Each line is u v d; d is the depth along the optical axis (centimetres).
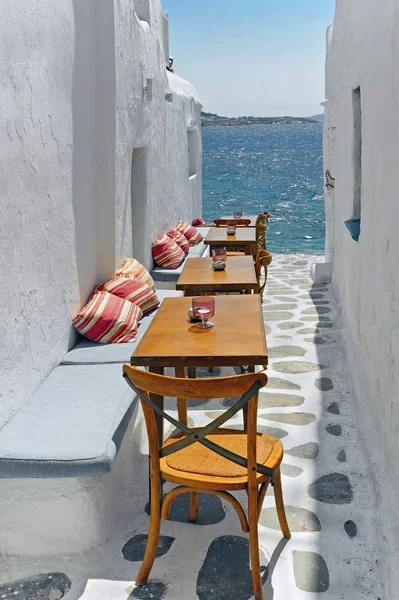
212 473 291
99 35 514
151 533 296
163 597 290
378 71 401
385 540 304
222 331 373
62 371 427
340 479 387
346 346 605
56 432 333
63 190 452
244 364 331
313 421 471
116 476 352
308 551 319
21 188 371
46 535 321
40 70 400
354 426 461
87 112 507
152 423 287
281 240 1936
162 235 880
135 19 654
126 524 347
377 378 407
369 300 452
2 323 345
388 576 284
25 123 376
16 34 359
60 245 447
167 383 269
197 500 345
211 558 316
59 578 305
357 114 574
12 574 309
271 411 491
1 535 322
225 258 596
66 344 462
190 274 564
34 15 386
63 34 443
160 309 430
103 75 521
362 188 499
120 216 601
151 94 713
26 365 380
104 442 321
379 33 395
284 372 578
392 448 342
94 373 420
